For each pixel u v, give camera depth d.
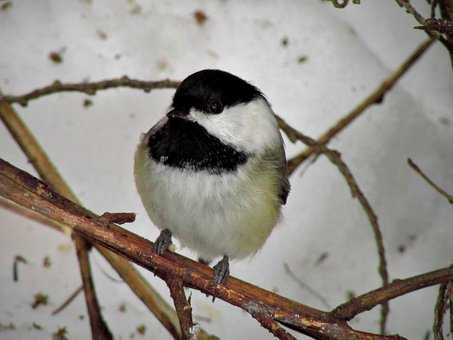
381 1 8.96
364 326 7.58
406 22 8.97
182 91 6.16
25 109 8.20
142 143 6.36
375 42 8.95
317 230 8.11
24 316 7.14
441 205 8.25
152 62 8.56
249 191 6.13
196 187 6.04
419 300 7.69
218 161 6.05
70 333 7.08
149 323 7.34
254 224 6.27
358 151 8.44
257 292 5.24
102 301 7.42
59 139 8.13
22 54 8.43
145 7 8.80
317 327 4.97
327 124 8.53
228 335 7.42
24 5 8.62
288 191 6.80
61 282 7.49
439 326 5.41
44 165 7.08
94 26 8.66
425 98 8.80
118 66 8.49
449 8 6.05
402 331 7.53
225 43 8.75
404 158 8.45
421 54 7.98
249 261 7.33
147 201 6.36
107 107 8.34
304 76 8.70
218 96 6.11
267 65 8.70
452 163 8.45
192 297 7.60
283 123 7.14
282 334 4.91
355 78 8.75
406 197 8.29
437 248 8.03
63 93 8.30
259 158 6.25
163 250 5.27
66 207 5.04
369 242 8.08
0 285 7.35
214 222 6.19
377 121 8.59
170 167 6.04
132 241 5.20
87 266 6.48
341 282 7.88
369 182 8.32
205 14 8.84
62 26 8.61
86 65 8.46
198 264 5.30
